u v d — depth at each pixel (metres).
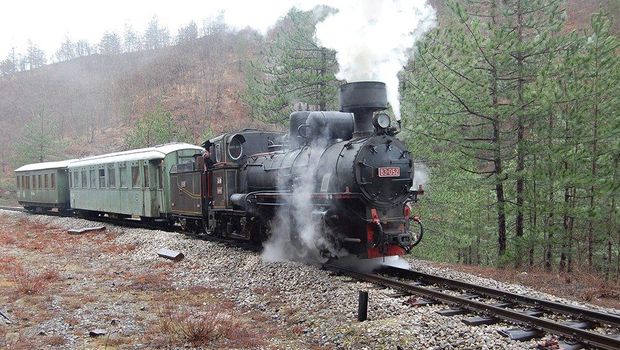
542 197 14.46
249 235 13.55
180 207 17.70
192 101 72.19
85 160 25.75
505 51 13.80
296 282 9.92
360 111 10.83
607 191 13.23
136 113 73.81
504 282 10.29
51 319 8.06
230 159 14.38
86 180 25.16
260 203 12.80
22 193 32.81
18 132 76.12
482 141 15.34
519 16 14.58
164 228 19.91
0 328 7.54
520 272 12.23
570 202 14.41
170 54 102.06
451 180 18.03
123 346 6.82
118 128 70.25
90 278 11.31
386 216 10.52
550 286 10.59
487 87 14.39
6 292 9.79
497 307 7.25
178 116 66.81
